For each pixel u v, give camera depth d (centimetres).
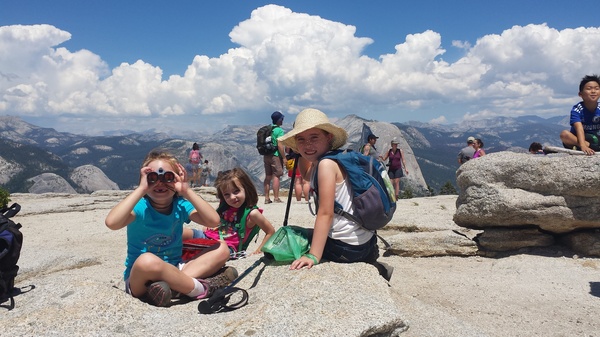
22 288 187
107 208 692
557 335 200
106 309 165
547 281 276
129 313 165
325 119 206
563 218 317
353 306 159
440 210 526
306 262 194
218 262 209
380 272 231
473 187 349
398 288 271
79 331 150
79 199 768
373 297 168
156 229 198
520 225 339
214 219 201
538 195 326
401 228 418
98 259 350
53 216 603
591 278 277
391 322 154
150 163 194
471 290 266
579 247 325
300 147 211
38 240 436
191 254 221
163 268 182
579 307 233
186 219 211
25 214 610
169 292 181
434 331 178
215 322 155
